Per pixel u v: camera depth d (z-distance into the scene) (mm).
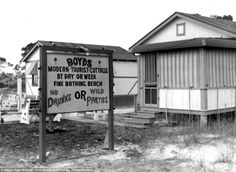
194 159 7750
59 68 7926
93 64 8555
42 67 7641
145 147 9117
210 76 13102
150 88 14750
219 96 13414
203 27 16531
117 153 8531
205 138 10164
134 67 23609
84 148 9180
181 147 9055
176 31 17641
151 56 14734
